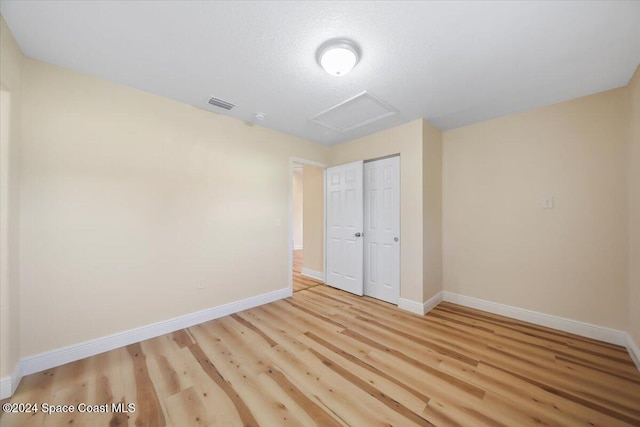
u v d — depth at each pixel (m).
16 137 1.60
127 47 1.63
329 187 3.89
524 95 2.25
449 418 1.34
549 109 2.44
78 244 1.88
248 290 2.92
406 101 2.37
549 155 2.44
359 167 3.40
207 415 1.36
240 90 2.18
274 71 1.90
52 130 1.79
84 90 1.92
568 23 1.41
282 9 1.33
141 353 1.95
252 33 1.51
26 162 1.69
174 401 1.46
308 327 2.42
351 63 1.65
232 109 2.56
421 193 2.77
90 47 1.63
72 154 1.86
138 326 2.14
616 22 1.39
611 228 2.13
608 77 1.96
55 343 1.78
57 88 1.81
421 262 2.76
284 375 1.69
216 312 2.63
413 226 2.84
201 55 1.72
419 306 2.75
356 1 1.28
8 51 1.47
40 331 1.73
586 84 2.07
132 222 2.12
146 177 2.20
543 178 2.47
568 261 2.33
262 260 3.06
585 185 2.25
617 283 2.09
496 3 1.28
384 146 3.16
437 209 3.08
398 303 2.98
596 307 2.18
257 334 2.28
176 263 2.37
